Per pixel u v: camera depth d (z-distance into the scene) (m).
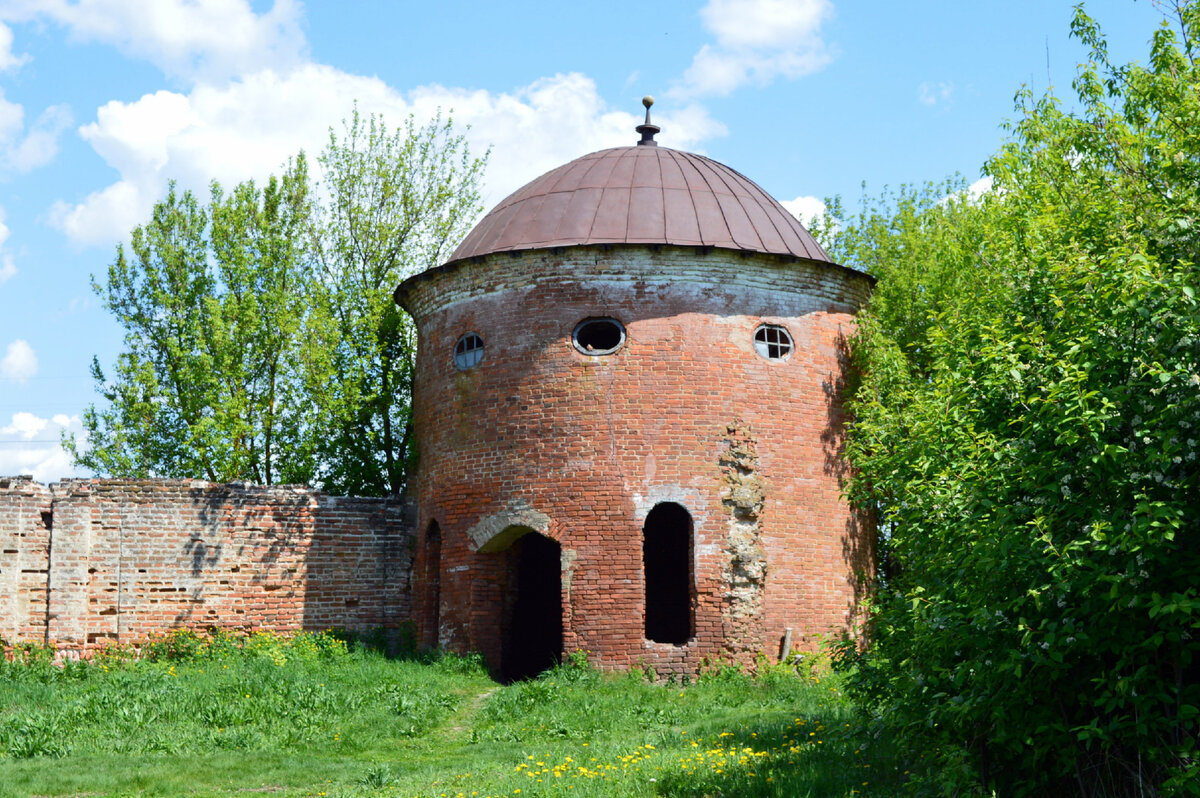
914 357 24.64
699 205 20.03
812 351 19.84
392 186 27.44
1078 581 7.21
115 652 19.14
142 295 25.56
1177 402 7.16
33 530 19.02
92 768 11.59
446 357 20.27
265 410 25.20
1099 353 7.66
